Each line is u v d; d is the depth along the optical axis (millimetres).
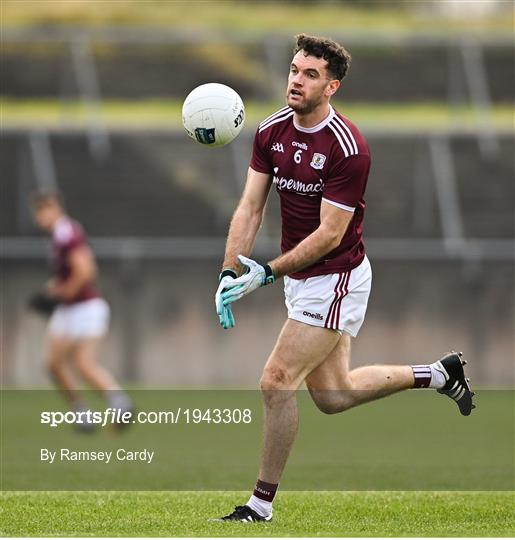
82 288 43719
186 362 67562
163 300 68875
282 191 23688
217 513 23734
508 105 107000
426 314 70875
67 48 105250
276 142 23375
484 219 83375
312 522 22344
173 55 107188
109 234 80062
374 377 24750
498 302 71312
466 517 23062
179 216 80938
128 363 67625
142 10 126625
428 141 85500
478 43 108875
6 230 78438
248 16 128125
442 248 71625
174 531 20969
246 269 23750
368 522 22375
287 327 23109
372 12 131750
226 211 81125
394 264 71250
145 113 101438
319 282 23141
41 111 100938
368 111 105750
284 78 105500
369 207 82312
